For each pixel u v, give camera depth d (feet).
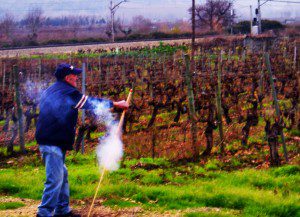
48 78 115.24
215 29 360.89
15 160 51.60
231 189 34.91
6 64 128.77
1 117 61.46
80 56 160.45
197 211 30.91
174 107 66.49
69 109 27.66
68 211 29.66
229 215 29.63
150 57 134.31
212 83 69.82
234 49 184.34
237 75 77.87
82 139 51.75
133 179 39.32
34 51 221.46
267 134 46.60
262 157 46.32
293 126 56.39
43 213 27.35
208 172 41.34
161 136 51.57
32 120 73.31
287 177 39.04
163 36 317.83
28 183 37.73
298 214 30.81
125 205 32.09
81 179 38.63
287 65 110.93
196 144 47.14
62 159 28.04
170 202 32.73
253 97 70.54
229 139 53.11
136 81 97.50
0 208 31.86
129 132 52.80
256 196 33.17
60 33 362.33
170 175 40.19
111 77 106.01
